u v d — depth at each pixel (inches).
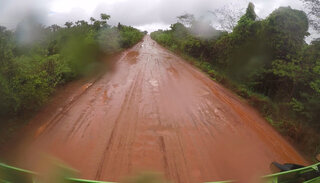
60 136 167.3
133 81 357.1
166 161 145.6
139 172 132.3
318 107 230.5
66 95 262.5
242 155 163.0
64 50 366.6
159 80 376.8
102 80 352.2
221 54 535.2
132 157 147.1
